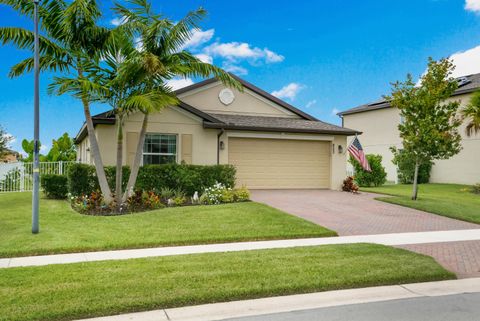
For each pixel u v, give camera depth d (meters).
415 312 5.06
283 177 18.44
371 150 30.14
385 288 6.02
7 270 6.44
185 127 16.41
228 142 17.48
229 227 10.12
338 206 13.99
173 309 5.09
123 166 14.38
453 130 15.91
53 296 5.18
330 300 5.50
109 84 11.87
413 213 13.09
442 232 10.37
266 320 4.77
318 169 19.05
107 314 4.86
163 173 14.73
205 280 5.91
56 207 13.14
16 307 4.81
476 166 24.00
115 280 5.88
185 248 8.38
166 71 12.19
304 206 13.80
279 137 18.05
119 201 12.36
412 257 7.41
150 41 12.27
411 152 15.62
